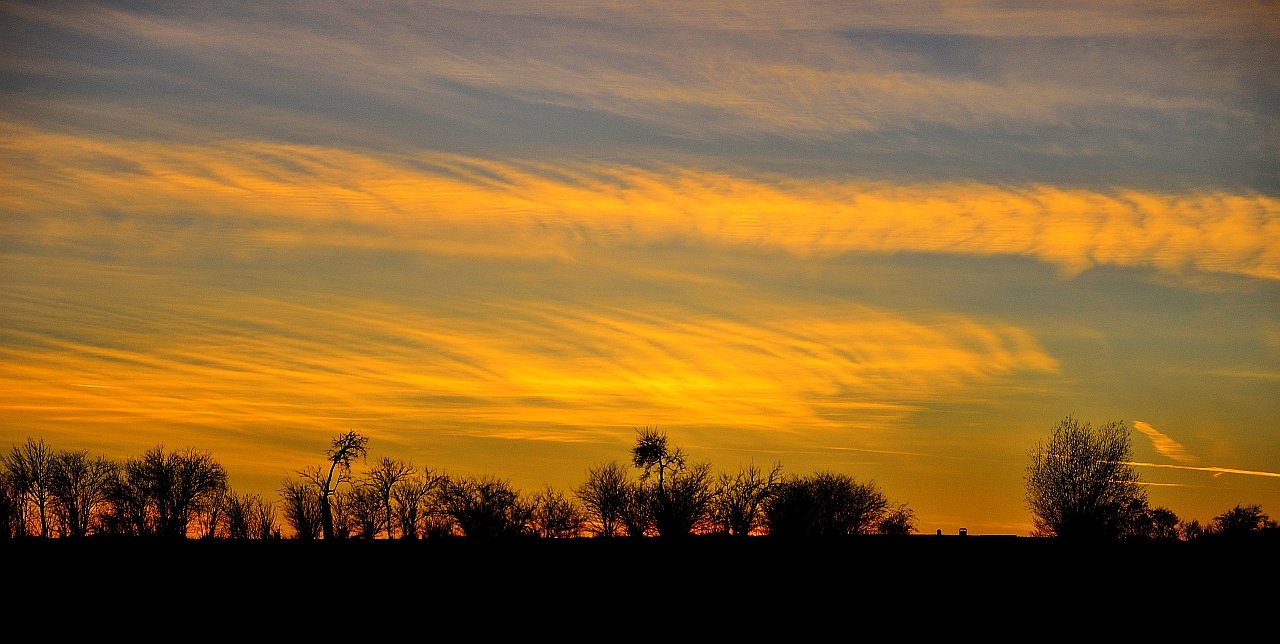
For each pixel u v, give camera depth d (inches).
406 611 2374.5
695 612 2393.0
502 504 3531.0
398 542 2997.0
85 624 2222.0
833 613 2386.8
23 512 3555.6
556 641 2186.3
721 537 3144.7
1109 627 2261.3
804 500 3582.7
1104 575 2655.0
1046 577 2650.1
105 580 2522.1
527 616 2349.9
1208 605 2420.0
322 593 2480.3
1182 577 2635.3
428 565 2755.9
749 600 2487.7
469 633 2228.1
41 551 2763.3
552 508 3582.7
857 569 2753.4
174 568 2637.8
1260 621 2299.5
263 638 2167.8
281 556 2787.9
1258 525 3595.0
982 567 2753.4
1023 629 2262.6
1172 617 2333.9
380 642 2164.1
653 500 3590.1
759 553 2933.1
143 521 3582.7
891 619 2333.9
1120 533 3599.9
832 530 3609.7
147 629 2197.3
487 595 2503.7
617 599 2491.4
